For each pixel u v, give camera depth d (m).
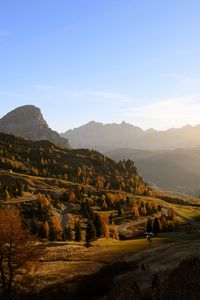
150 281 40.81
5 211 50.12
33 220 128.38
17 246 47.56
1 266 48.00
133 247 86.38
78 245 94.44
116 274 51.25
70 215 190.12
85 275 54.50
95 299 39.50
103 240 115.69
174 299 24.88
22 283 51.06
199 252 57.81
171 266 48.56
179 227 170.88
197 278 28.41
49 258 73.75
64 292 46.06
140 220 195.75
